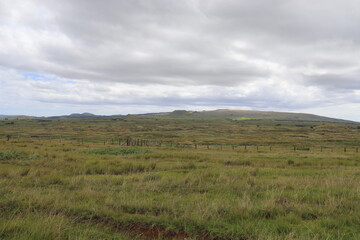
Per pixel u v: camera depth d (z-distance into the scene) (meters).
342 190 7.57
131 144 44.78
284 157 21.28
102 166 12.67
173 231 4.68
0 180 8.22
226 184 8.48
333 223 4.92
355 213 5.44
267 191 7.41
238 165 15.98
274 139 80.31
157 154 20.56
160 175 10.34
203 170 12.17
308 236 4.18
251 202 6.07
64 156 17.70
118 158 17.97
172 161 17.23
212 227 4.73
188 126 163.00
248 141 66.94
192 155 20.19
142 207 5.79
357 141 72.62
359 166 16.44
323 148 45.69
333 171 13.01
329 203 6.16
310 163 17.34
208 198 6.73
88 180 9.09
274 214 5.55
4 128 115.06
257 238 4.27
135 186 8.10
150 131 118.00
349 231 4.64
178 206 5.90
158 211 5.71
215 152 27.22
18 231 4.25
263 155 23.75
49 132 94.38
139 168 13.04
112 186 8.23
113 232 4.60
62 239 4.09
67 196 6.66
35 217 4.91
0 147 22.86
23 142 34.19
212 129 140.12
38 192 6.80
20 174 9.91
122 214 5.34
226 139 74.75
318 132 124.19
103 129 126.81
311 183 8.95
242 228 4.69
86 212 5.40
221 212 5.50
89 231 4.41
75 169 11.78
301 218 5.36
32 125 145.75
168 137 83.88
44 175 9.87
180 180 8.91
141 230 4.75
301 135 102.69
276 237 4.16
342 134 112.00
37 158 16.27
